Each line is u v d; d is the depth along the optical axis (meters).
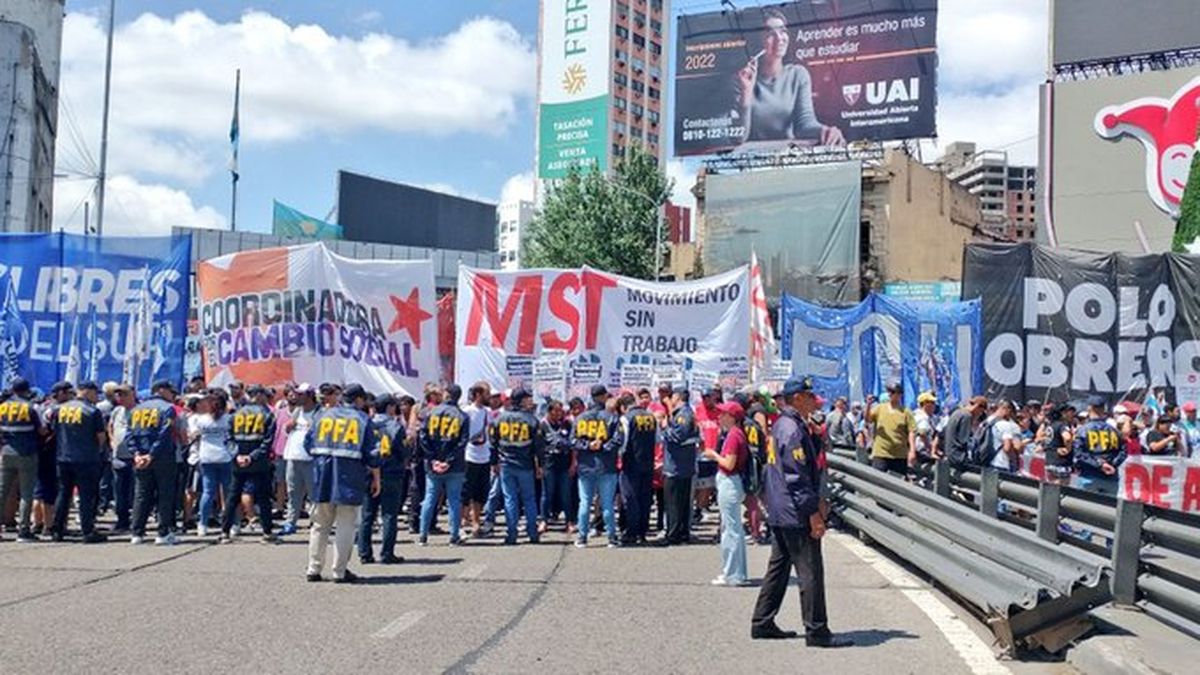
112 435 14.91
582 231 54.19
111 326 16.23
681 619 8.88
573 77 94.56
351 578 10.65
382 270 16.58
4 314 16.22
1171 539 7.68
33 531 14.27
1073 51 36.28
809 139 43.59
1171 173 34.28
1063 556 7.31
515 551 13.09
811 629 7.84
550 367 16.78
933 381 20.30
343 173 75.75
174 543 13.33
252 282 16.33
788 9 44.19
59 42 49.78
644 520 13.98
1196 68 34.09
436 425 13.57
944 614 9.05
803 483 7.89
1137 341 19.56
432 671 7.06
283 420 15.70
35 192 41.22
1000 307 20.08
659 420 15.42
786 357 21.28
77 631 8.18
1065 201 36.09
